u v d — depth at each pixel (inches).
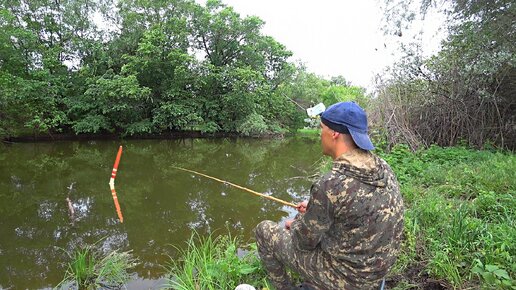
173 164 398.3
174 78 751.7
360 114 66.9
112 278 130.1
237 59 879.7
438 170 207.8
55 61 653.9
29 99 605.0
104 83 647.8
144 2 763.4
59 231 183.5
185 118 737.6
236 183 294.0
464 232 116.3
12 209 224.2
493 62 263.4
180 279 109.4
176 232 179.0
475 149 282.2
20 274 136.6
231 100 792.3
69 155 464.4
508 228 116.3
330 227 67.9
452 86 301.4
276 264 90.4
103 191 268.8
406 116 310.8
